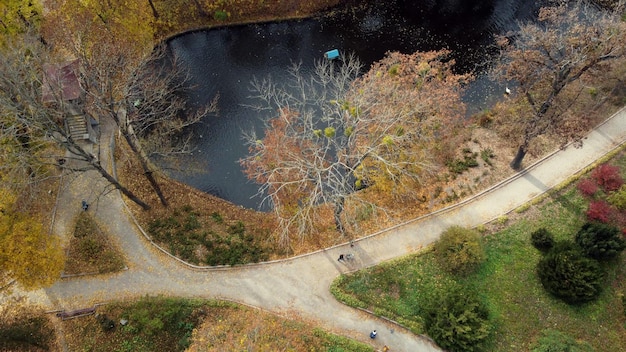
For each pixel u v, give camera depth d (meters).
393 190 42.91
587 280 37.19
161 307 38.41
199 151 50.16
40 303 39.78
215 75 56.66
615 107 48.50
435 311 37.38
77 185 45.44
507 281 39.31
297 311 38.88
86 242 41.97
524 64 39.56
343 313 38.69
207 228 43.91
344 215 42.44
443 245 40.09
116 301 39.53
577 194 43.38
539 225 41.88
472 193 44.16
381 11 61.44
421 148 43.50
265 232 43.72
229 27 60.50
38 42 43.78
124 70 46.59
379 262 40.75
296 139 43.06
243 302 39.47
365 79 45.62
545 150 46.22
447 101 43.34
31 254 38.16
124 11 51.38
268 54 58.53
